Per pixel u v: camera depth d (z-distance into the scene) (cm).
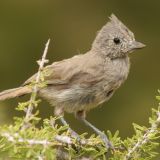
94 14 1747
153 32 1767
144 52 1733
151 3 1786
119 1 1772
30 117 696
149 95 1662
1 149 685
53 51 1711
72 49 1716
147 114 1602
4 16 1709
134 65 1716
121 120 1600
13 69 1666
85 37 1722
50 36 1714
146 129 764
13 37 1694
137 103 1630
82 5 1744
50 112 1584
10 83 1655
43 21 1722
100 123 1609
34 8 1722
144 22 1777
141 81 1698
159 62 1728
